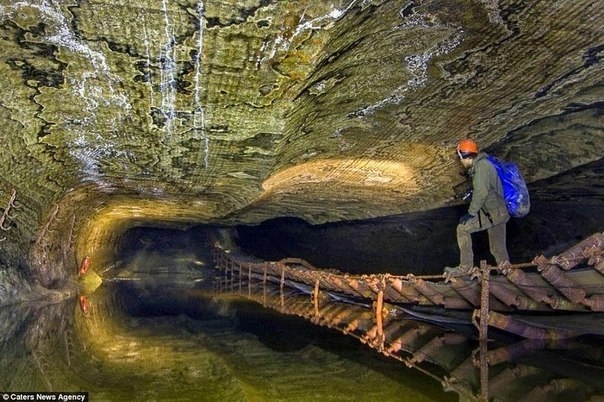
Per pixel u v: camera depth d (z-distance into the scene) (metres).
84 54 3.05
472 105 4.49
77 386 3.07
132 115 3.93
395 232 10.88
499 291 4.48
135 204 8.70
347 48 3.21
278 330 5.65
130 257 15.70
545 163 5.45
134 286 12.73
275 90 3.43
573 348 4.21
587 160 5.06
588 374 3.31
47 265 7.30
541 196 6.87
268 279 12.12
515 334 4.69
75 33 2.84
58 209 6.84
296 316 6.86
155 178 6.14
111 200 8.12
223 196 7.19
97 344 4.60
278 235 14.52
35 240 6.66
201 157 5.05
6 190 4.89
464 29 3.26
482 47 3.50
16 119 3.81
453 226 9.48
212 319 6.69
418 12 3.01
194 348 4.56
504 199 4.52
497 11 3.06
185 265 16.11
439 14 3.05
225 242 15.54
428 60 3.66
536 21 3.18
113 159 5.19
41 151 4.54
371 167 6.59
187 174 5.85
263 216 10.74
